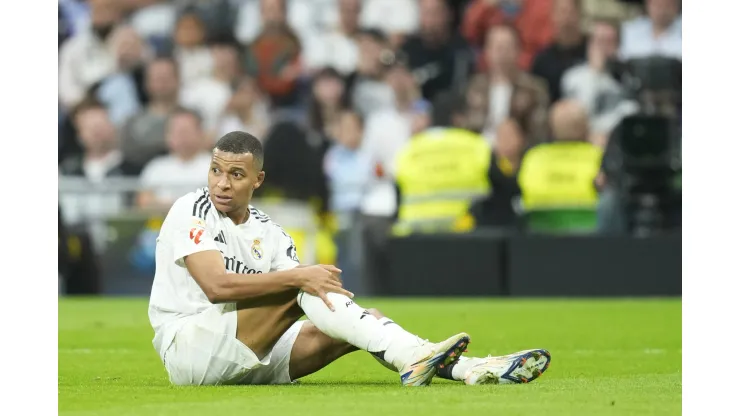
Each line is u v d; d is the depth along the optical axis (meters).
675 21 35.62
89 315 23.44
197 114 32.81
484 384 10.18
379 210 31.56
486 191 29.77
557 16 35.62
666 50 35.53
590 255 28.75
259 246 10.51
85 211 30.83
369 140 34.25
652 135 27.67
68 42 36.22
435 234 29.14
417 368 9.87
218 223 10.31
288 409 8.61
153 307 10.50
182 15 37.03
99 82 35.97
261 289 9.85
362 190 31.88
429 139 29.88
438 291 29.17
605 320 21.83
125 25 36.66
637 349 16.23
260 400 9.16
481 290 29.05
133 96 36.00
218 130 35.38
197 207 10.26
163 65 34.59
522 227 30.27
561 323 21.08
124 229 30.53
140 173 33.25
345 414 8.31
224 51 36.31
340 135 34.06
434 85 36.12
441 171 29.69
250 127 35.50
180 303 10.38
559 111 30.92
